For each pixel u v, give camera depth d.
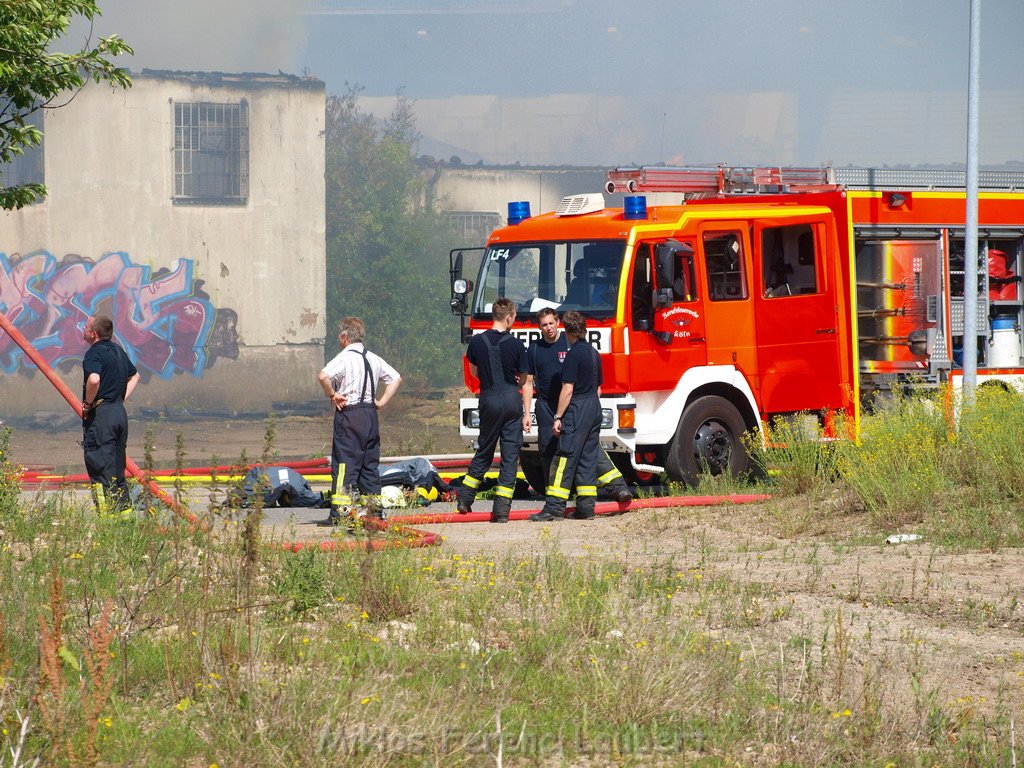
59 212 114.69
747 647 23.27
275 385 122.50
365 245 142.12
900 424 43.94
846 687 20.34
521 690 20.16
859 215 50.88
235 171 121.00
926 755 18.00
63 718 16.33
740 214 48.12
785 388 49.00
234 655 19.70
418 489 45.44
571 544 35.75
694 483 46.81
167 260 118.50
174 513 28.97
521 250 47.66
